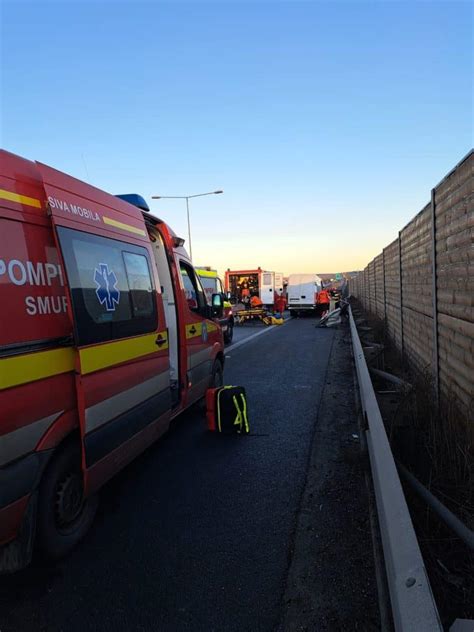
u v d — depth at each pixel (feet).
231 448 17.39
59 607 8.71
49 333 9.46
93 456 10.55
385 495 8.52
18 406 8.46
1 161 8.98
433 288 17.80
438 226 17.12
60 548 10.06
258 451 17.04
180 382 17.67
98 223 11.85
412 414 15.26
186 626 8.15
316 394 25.64
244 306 88.84
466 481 11.59
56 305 9.79
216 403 18.99
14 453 8.36
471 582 8.41
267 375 31.63
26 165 9.70
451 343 15.39
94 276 11.21
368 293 71.92
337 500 12.92
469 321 13.15
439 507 9.77
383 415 18.95
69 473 10.43
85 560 10.23
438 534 9.91
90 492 10.51
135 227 14.24
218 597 8.92
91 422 10.48
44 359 9.23
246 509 12.57
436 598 7.97
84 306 10.61
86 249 11.02
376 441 10.98
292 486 13.98
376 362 28.96
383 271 46.39
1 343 8.19
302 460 16.05
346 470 15.02
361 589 9.04
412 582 5.91
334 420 20.62
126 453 12.35
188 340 18.47
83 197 11.41
